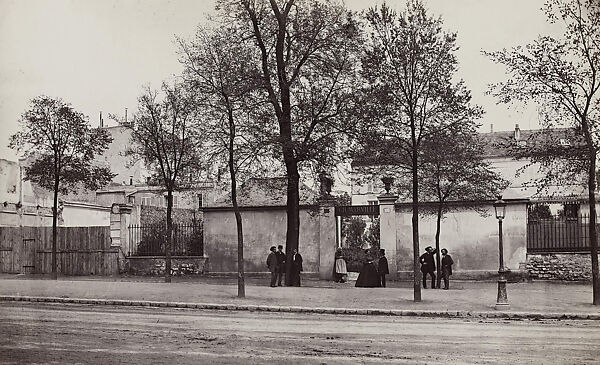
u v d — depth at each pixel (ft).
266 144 84.74
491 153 164.45
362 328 51.88
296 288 83.71
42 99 95.76
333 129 91.56
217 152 81.87
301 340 45.60
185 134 95.55
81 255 110.52
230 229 108.17
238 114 82.64
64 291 75.61
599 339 46.44
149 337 46.39
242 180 89.92
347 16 92.84
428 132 72.95
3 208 126.11
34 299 69.67
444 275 84.43
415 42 71.41
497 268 97.40
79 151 96.27
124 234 109.91
